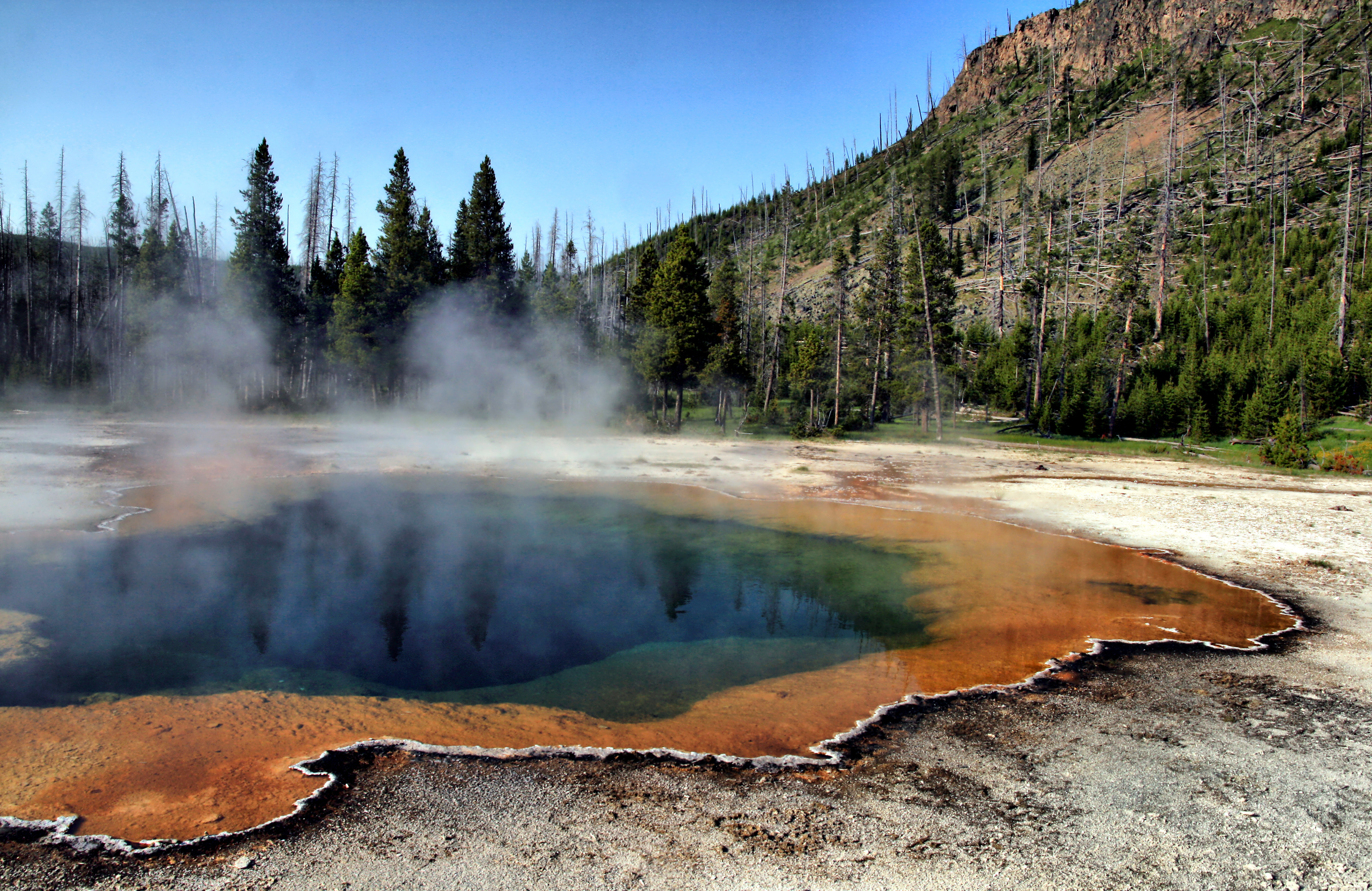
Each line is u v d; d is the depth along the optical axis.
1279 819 4.49
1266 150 69.31
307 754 5.14
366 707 6.08
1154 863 3.99
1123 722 6.01
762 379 46.44
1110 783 4.95
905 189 86.44
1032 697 6.55
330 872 3.74
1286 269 50.50
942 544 13.09
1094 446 31.34
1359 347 34.25
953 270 67.06
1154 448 30.14
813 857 3.98
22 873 3.69
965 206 84.81
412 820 4.29
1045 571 11.38
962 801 4.67
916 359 37.38
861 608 9.42
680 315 33.94
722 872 3.82
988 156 93.94
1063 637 8.32
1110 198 71.50
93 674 6.55
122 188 42.38
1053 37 117.00
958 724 5.95
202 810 4.34
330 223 45.44
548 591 9.93
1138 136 82.62
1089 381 37.22
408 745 5.34
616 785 4.79
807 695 6.58
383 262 37.00
